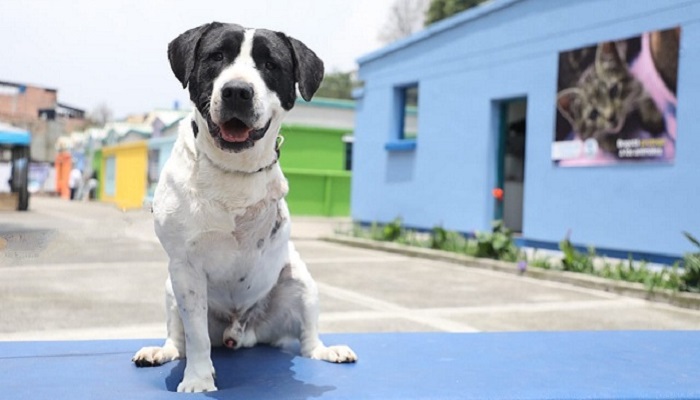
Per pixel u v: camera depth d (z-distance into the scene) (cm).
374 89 1491
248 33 267
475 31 1198
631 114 921
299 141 2177
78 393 263
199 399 255
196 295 275
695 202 841
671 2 866
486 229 1182
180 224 266
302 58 280
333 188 2223
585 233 993
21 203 2173
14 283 741
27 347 355
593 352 354
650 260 898
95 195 3412
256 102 249
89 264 921
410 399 257
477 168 1201
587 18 985
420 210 1348
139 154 2709
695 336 402
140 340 374
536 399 263
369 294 730
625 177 932
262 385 277
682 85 854
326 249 1233
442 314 623
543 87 1065
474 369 311
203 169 262
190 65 267
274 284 320
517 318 609
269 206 279
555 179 1045
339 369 308
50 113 2411
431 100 1315
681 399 272
